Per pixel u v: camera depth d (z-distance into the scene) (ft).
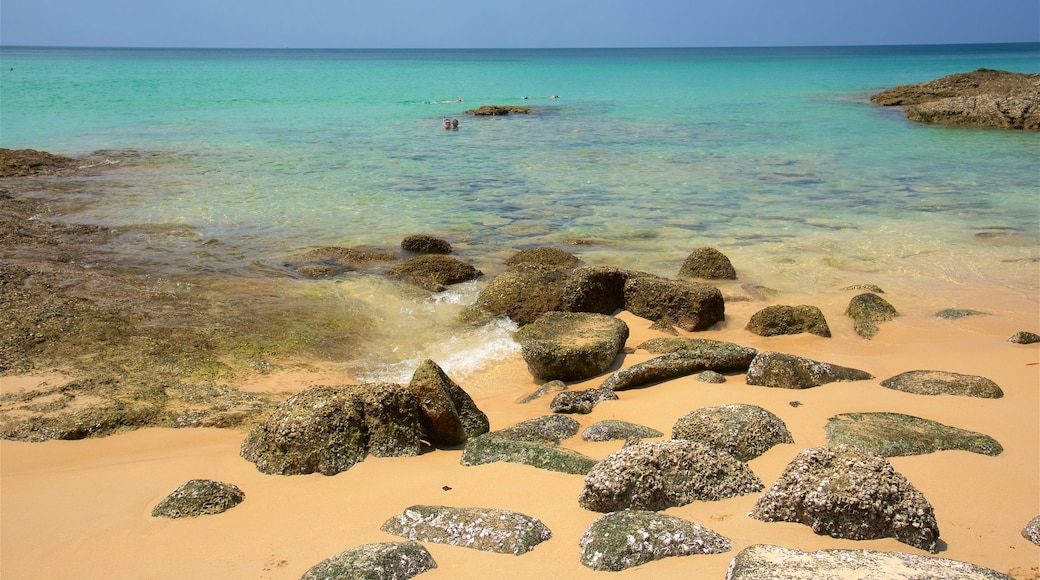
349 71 288.30
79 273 42.34
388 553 16.83
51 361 31.91
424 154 89.20
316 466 23.84
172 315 37.35
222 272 44.96
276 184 70.69
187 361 33.01
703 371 31.81
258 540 19.40
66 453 25.84
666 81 226.99
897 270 47.96
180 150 88.79
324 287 43.01
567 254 47.96
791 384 29.76
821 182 73.41
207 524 20.44
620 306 41.81
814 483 18.47
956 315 39.91
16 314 35.24
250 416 28.76
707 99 162.61
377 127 113.50
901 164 82.84
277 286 42.83
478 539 18.11
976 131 110.32
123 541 19.63
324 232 54.70
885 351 35.32
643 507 19.66
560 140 101.40
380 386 26.53
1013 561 16.88
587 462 22.74
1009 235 54.85
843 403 27.76
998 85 139.95
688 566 16.44
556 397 30.09
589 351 33.24
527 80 233.96
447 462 24.73
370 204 63.52
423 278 44.42
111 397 29.25
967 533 18.30
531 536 18.07
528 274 41.73
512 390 33.53
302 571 17.70
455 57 604.90
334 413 24.85
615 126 116.16
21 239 49.37
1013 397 28.19
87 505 21.77
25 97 143.33
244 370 32.94
